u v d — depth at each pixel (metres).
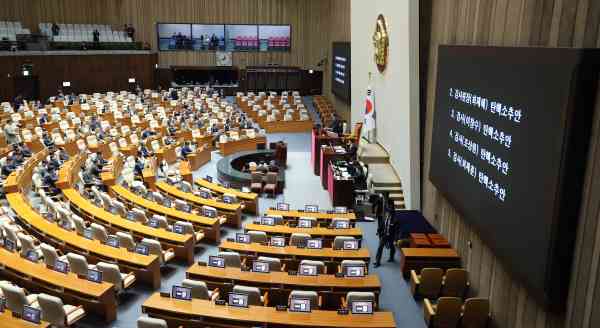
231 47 43.22
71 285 9.78
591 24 6.79
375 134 21.62
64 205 14.86
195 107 34.34
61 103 32.00
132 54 39.75
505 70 9.02
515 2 9.14
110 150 23.52
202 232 14.45
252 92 41.25
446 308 9.74
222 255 11.03
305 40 43.84
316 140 22.30
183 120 29.28
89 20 40.91
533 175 7.88
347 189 17.55
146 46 41.00
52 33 37.78
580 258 6.91
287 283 10.23
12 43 33.69
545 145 7.48
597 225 6.51
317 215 15.20
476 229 10.45
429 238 13.23
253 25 43.09
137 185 17.84
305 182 21.34
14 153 20.34
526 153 8.16
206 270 10.73
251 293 9.39
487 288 10.31
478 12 11.05
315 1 43.28
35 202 17.41
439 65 13.27
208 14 42.38
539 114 7.71
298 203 18.69
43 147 23.67
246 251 12.10
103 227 12.44
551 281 7.25
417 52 15.34
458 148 11.67
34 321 7.95
